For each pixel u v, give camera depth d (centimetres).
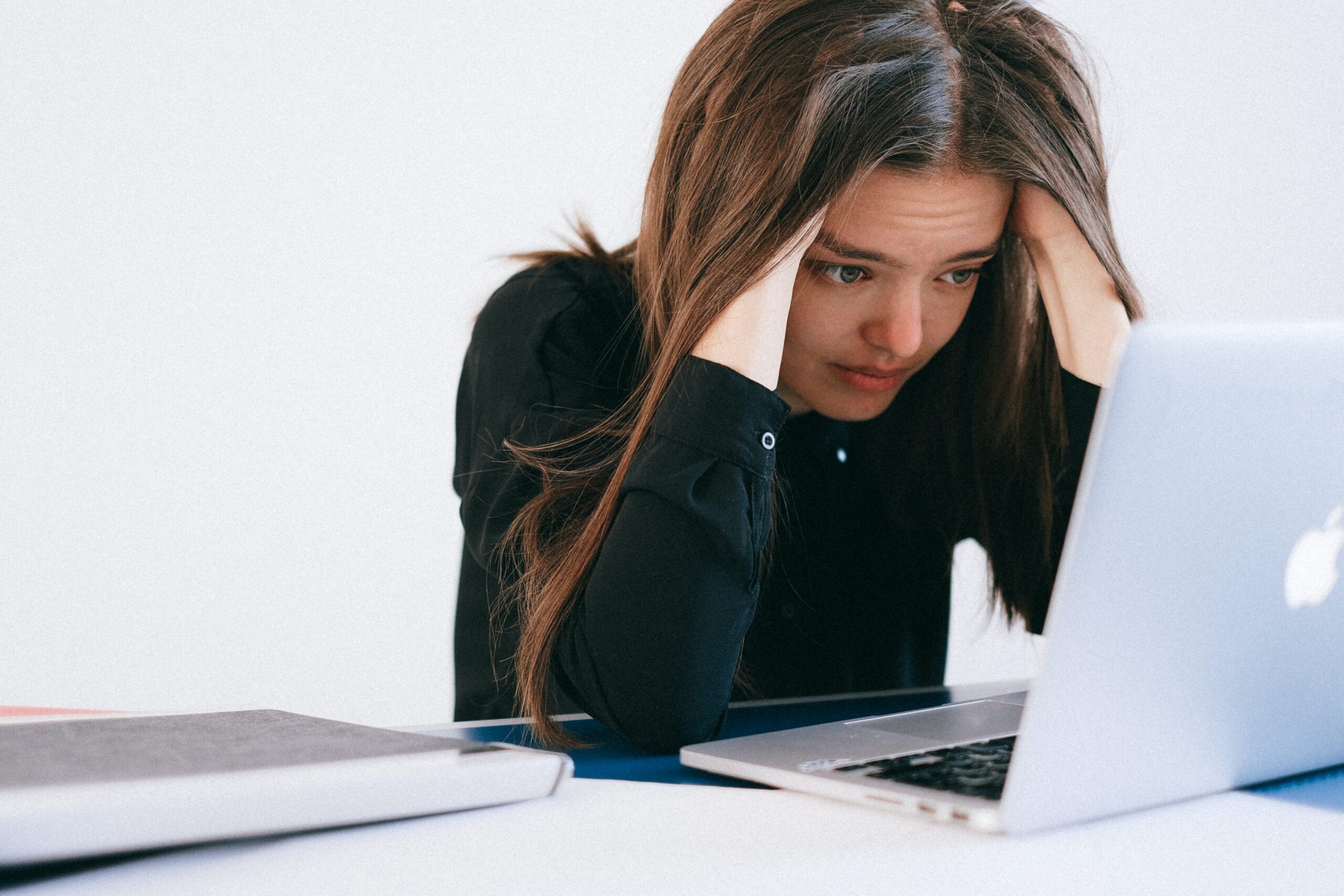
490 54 231
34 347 204
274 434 220
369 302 226
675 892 43
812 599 133
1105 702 49
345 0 220
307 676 224
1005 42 98
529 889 44
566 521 96
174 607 214
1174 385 45
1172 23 265
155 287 211
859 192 90
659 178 106
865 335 101
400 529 230
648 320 106
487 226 233
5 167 201
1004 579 133
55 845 42
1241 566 50
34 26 201
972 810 51
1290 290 281
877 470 133
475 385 119
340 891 43
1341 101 280
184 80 211
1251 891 44
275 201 218
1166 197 268
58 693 207
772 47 93
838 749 67
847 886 44
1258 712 56
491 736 84
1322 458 51
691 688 80
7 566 204
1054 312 110
